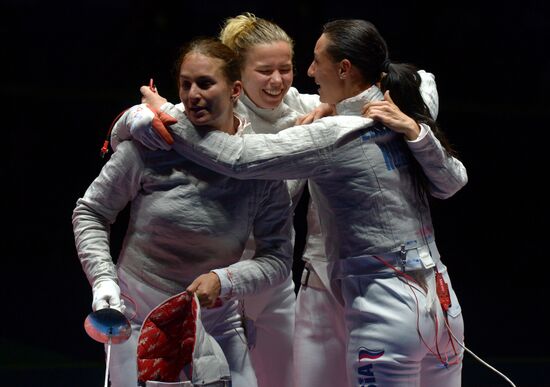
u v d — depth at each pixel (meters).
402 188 8.85
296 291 19.69
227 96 8.42
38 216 22.61
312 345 9.87
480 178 23.48
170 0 26.83
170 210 8.45
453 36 29.16
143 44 26.78
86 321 7.94
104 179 8.62
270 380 10.12
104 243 8.65
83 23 27.48
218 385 7.98
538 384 15.50
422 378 9.16
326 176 8.70
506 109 26.27
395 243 8.73
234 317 8.89
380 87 9.27
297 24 27.17
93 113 23.53
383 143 8.81
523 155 24.03
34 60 27.30
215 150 8.31
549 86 29.08
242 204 8.57
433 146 8.71
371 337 8.70
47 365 15.88
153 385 8.07
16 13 27.39
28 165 22.88
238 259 8.78
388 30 29.23
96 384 14.96
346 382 9.87
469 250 22.34
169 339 8.18
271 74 9.62
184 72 8.32
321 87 9.44
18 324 18.12
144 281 8.66
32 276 20.94
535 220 23.28
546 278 21.56
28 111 23.17
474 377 15.85
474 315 19.45
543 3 29.44
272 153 8.38
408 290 8.70
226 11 27.84
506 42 29.27
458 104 26.89
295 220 21.19
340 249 8.97
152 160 8.51
